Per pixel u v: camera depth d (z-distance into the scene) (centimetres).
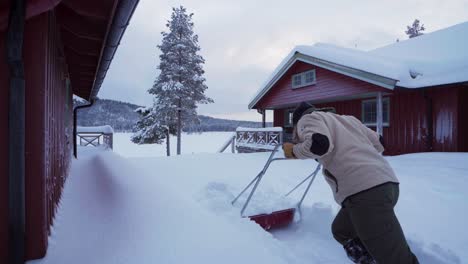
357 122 193
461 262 220
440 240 264
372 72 888
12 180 148
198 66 2438
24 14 146
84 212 230
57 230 192
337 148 170
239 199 357
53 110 236
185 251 167
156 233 189
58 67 310
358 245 195
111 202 257
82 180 386
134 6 196
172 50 2386
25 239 156
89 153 912
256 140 1388
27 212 158
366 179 159
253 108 1531
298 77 1290
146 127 2623
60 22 277
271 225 316
